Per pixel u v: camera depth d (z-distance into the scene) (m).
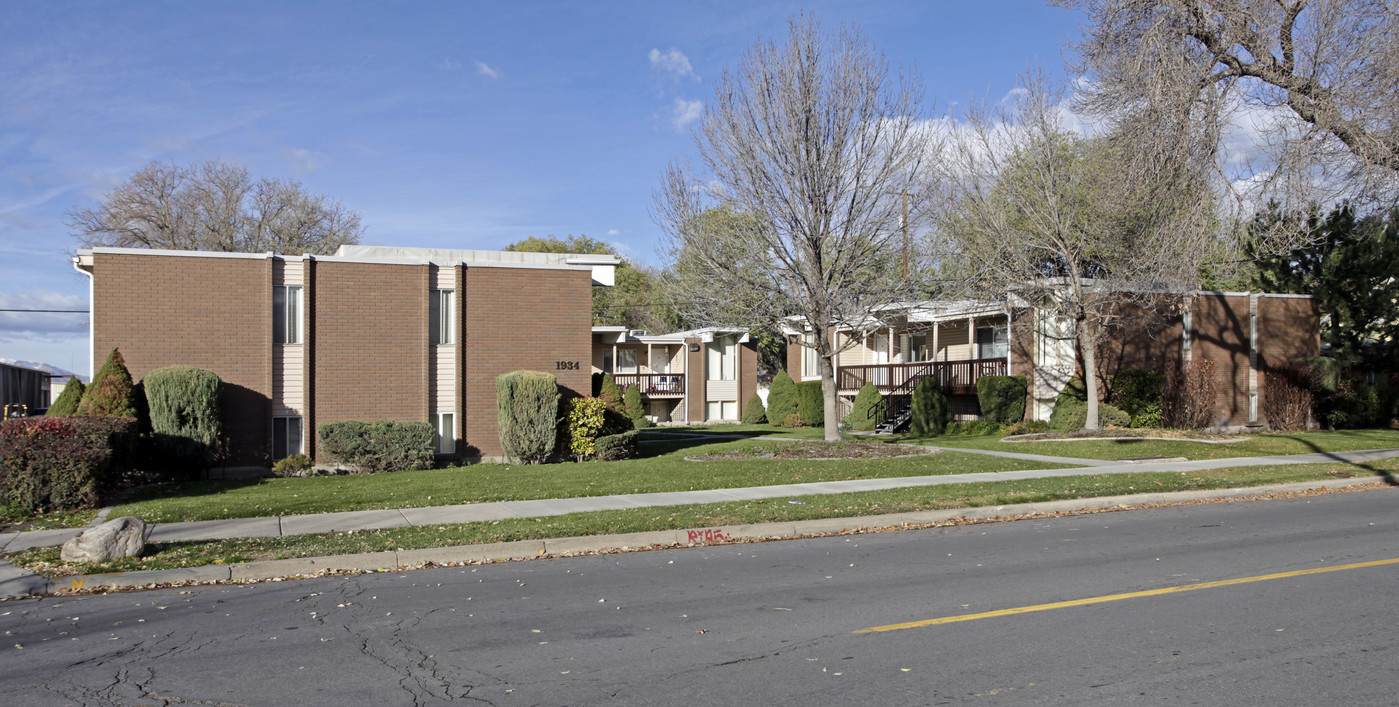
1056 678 5.53
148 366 19.06
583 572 9.31
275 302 20.05
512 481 16.45
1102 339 27.11
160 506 13.53
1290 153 20.17
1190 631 6.59
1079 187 25.03
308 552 9.88
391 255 27.64
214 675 5.80
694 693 5.32
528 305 22.19
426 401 21.00
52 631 7.04
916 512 12.73
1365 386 30.27
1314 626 6.68
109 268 18.88
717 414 43.56
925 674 5.64
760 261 21.16
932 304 24.41
